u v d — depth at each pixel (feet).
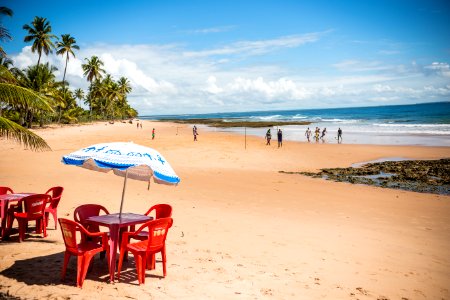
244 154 93.76
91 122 276.41
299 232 30.17
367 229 32.27
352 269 22.13
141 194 43.34
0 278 17.69
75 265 20.04
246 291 17.81
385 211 40.01
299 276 20.39
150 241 17.95
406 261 24.16
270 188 52.01
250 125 258.16
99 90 278.67
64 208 33.91
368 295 18.37
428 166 77.36
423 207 42.52
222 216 34.53
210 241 26.32
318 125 239.50
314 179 62.75
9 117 157.99
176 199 41.65
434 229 32.91
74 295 16.12
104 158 17.46
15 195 26.21
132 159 17.65
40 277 18.07
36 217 24.62
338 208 40.83
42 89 167.02
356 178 64.85
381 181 61.82
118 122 295.07
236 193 47.26
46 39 183.21
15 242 23.80
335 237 29.17
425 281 20.77
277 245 26.22
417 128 182.09
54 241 24.39
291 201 43.65
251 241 26.86
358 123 246.88
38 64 170.50
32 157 77.05
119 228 19.12
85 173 58.70
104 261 21.07
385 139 137.49
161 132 181.57
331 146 115.24
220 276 19.60
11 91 27.86
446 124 200.44
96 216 20.66
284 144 120.78
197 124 292.20
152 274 19.39
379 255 25.16
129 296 16.38
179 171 65.82
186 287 17.84
